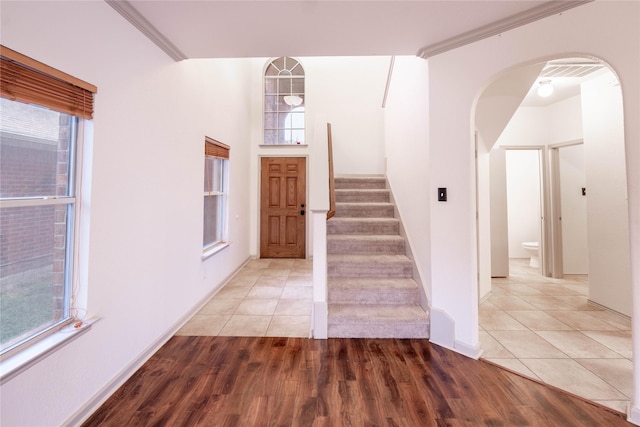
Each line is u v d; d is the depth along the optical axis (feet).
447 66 7.22
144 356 6.68
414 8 5.87
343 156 17.93
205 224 11.64
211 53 7.83
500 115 9.82
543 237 14.14
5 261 4.10
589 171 10.34
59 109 4.49
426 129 7.75
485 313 9.55
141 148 6.58
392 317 7.77
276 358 6.82
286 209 17.70
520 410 5.17
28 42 3.96
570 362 6.65
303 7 5.85
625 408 5.18
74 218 5.01
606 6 5.20
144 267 6.73
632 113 4.90
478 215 10.28
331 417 5.00
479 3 5.73
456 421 4.92
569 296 11.21
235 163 14.35
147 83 6.79
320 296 7.85
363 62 18.02
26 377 4.00
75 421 4.74
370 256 9.98
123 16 5.89
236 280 13.20
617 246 9.46
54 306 4.80
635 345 4.91
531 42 6.02
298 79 18.57
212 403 5.32
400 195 11.09
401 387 5.79
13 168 4.17
